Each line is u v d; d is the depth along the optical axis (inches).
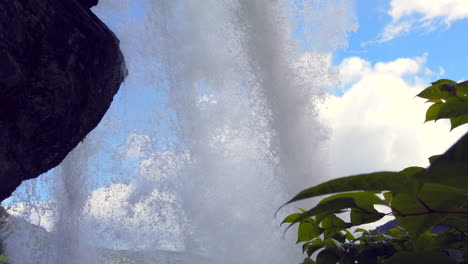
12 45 237.6
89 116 328.5
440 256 16.8
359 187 15.3
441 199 15.4
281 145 535.5
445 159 10.6
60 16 281.7
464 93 27.8
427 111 30.9
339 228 31.1
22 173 273.4
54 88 269.7
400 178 15.1
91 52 309.6
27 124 261.0
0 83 235.0
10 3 234.7
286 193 525.3
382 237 35.2
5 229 399.5
